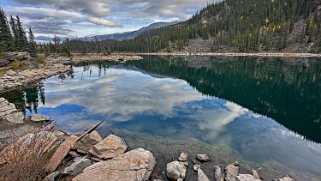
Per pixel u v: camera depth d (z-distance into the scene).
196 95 30.33
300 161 12.59
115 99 27.97
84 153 12.19
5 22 66.75
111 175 9.45
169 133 16.73
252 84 37.97
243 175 10.05
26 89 33.84
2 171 6.11
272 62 74.44
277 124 18.84
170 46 155.50
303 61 76.00
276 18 146.00
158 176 10.71
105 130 17.34
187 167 11.49
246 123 19.05
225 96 29.47
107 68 67.81
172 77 48.59
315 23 116.50
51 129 16.61
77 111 22.53
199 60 91.69
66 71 58.56
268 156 13.13
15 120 17.91
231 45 134.25
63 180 9.48
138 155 10.99
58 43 108.75
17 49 70.00
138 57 114.06
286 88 34.00
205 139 15.62
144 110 23.06
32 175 6.41
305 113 21.94
